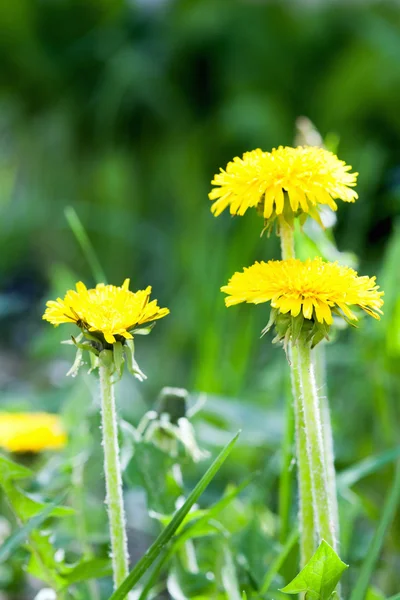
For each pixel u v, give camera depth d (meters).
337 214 1.37
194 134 1.75
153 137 1.78
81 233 0.72
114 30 1.77
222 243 1.23
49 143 1.83
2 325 1.64
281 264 0.53
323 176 0.54
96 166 1.80
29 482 0.71
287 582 0.63
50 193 1.83
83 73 1.77
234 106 1.66
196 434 0.83
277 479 0.82
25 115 1.83
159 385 1.27
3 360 1.47
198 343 1.16
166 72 1.75
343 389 1.02
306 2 1.74
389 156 1.47
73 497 0.69
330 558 0.53
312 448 0.55
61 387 1.17
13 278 1.76
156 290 1.64
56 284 1.14
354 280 0.53
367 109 1.59
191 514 0.59
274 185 0.54
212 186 1.70
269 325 0.53
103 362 0.53
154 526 0.83
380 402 0.78
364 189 1.34
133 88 1.73
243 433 0.83
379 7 1.69
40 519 0.57
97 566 0.60
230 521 0.68
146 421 0.62
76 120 1.79
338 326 0.64
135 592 0.61
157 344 1.48
